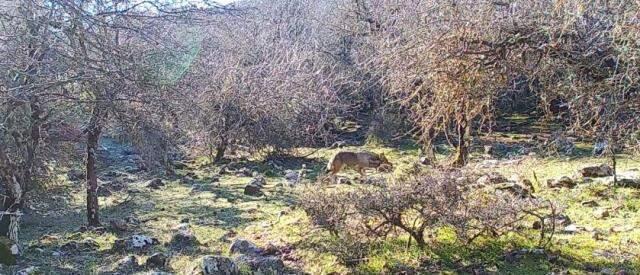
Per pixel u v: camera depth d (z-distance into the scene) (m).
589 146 15.64
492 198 7.38
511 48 7.56
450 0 8.56
